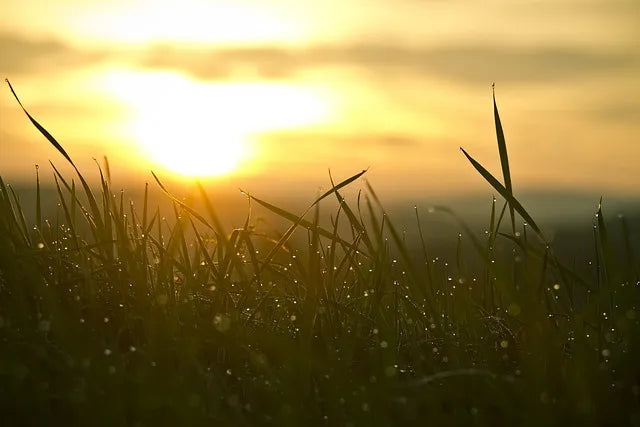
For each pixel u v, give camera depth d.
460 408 1.92
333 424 1.86
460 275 2.80
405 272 2.79
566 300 2.54
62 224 3.02
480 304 2.81
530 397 1.88
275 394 1.93
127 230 2.90
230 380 2.19
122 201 2.66
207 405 1.89
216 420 1.76
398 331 2.55
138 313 2.34
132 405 1.82
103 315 2.37
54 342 2.13
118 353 2.06
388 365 2.08
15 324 2.20
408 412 1.82
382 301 2.69
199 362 2.15
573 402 1.84
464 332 2.47
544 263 2.33
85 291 2.40
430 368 2.21
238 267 2.53
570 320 2.46
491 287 2.71
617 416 1.86
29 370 1.92
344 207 2.56
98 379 1.84
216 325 2.28
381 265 2.48
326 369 2.07
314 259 2.39
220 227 2.46
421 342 2.36
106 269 2.48
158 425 1.74
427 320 2.58
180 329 2.28
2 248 2.34
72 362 1.88
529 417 1.76
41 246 2.52
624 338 2.31
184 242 2.63
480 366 2.25
